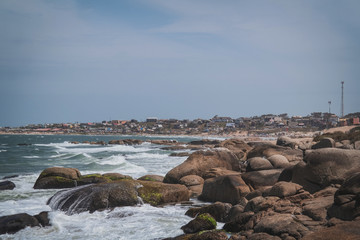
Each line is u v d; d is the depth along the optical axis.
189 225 10.08
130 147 73.25
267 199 9.71
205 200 14.20
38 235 9.85
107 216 11.91
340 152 10.97
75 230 10.34
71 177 17.23
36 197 14.87
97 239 9.52
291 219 7.98
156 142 92.62
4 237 9.59
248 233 8.30
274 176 13.41
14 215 10.59
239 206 10.82
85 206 12.56
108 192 13.08
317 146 18.45
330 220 7.43
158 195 13.70
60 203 12.86
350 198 7.60
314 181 10.88
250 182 13.45
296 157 18.69
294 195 9.66
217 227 10.23
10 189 16.53
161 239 9.38
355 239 5.79
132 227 10.62
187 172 17.83
